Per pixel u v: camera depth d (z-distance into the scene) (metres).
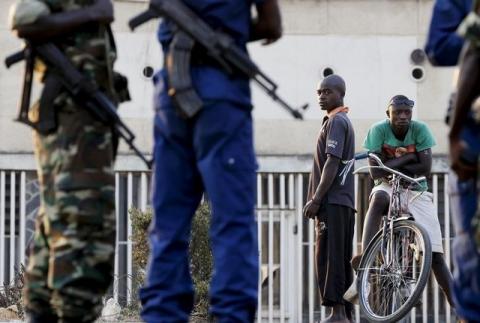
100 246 12.20
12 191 30.42
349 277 22.16
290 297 29.95
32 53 12.36
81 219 12.09
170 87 11.51
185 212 11.85
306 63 31.17
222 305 11.38
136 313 25.84
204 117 11.48
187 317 11.83
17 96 30.67
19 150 30.62
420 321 29.52
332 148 21.45
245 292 11.41
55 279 12.07
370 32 31.30
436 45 11.41
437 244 21.88
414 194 21.88
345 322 21.80
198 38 11.50
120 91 12.95
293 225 30.30
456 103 10.28
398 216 21.73
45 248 12.44
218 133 11.47
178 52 11.53
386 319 21.02
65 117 12.21
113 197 12.33
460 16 11.35
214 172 11.45
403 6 31.36
